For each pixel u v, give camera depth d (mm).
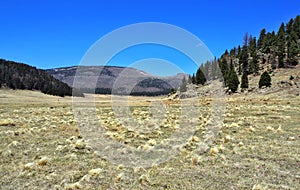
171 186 10469
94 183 10750
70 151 15484
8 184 10711
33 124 25875
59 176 11508
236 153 14898
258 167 12578
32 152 15289
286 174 11664
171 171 12195
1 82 141500
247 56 141875
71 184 10391
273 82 96562
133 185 10594
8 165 12953
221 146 15914
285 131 21281
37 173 11891
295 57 132375
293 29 167875
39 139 18703
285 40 157875
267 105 43875
